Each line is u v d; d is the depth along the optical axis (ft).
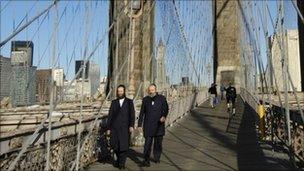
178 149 31.48
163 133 25.75
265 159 26.16
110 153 27.99
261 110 35.22
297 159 23.95
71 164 21.68
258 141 34.40
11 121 25.00
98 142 26.53
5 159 14.51
